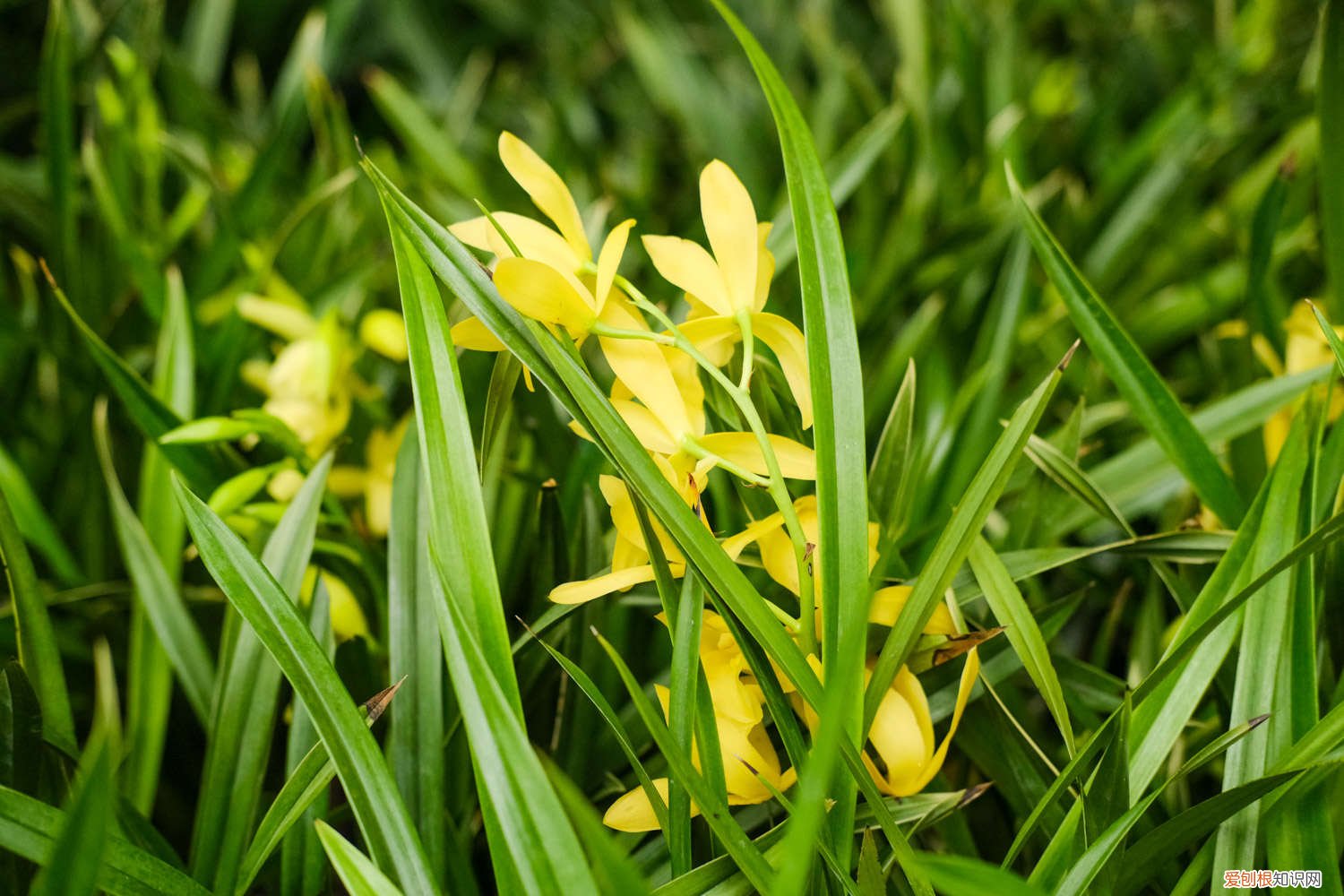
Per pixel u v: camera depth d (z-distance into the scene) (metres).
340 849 0.37
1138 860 0.40
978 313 0.69
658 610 0.51
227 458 0.53
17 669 0.41
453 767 0.46
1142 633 0.48
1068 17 1.19
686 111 1.04
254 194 0.78
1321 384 0.49
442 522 0.37
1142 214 0.82
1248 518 0.42
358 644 0.48
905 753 0.40
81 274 0.71
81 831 0.35
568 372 0.37
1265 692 0.41
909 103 0.88
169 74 0.91
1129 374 0.47
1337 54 0.50
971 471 0.56
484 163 1.00
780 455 0.39
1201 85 0.90
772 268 0.40
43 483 0.62
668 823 0.39
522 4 1.53
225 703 0.45
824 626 0.38
